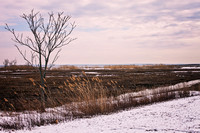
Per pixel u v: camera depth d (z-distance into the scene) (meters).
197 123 4.26
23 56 7.67
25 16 7.62
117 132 3.94
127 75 30.84
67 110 7.10
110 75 31.02
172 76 28.59
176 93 11.73
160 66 69.06
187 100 8.16
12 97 12.98
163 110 6.14
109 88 16.12
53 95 12.17
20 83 20.12
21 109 8.64
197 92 12.41
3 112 8.27
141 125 4.42
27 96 13.17
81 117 6.34
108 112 6.95
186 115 5.16
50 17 8.12
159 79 24.39
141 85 18.78
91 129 4.36
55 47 8.23
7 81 21.86
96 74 33.69
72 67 59.97
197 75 30.27
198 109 5.86
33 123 5.70
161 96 10.03
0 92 14.88
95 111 6.93
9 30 7.29
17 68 51.72
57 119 6.09
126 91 14.00
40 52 8.08
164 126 4.19
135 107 7.93
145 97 9.59
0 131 4.94
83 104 7.26
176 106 6.73
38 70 8.18
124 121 4.99
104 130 4.18
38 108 7.79
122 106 8.04
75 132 4.19
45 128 5.00
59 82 21.09
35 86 17.88
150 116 5.39
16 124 5.62
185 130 3.79
